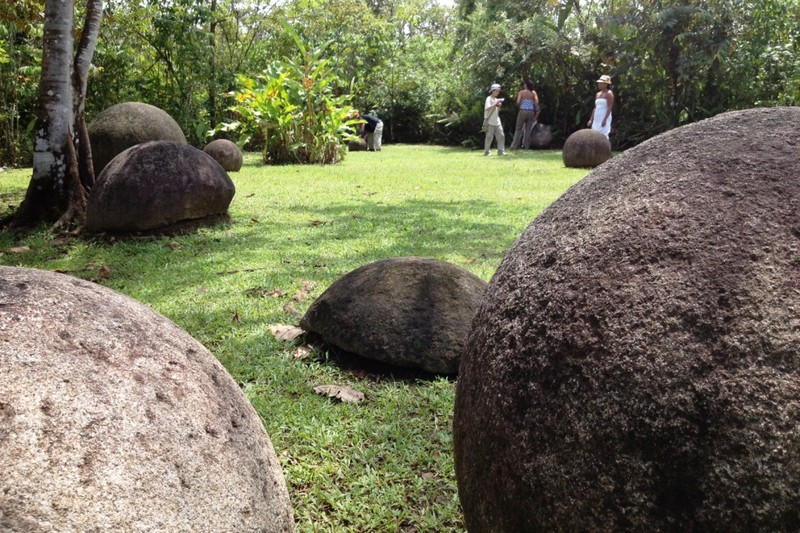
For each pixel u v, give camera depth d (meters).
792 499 1.05
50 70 6.33
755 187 1.32
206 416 1.33
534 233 1.58
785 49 15.27
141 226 5.66
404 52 23.75
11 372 1.11
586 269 1.35
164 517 1.12
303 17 19.86
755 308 1.16
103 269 4.80
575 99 18.89
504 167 11.89
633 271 1.29
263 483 1.38
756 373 1.12
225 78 16.98
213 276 4.61
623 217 1.39
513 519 1.32
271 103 12.72
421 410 2.75
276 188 8.83
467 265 4.73
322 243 5.50
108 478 1.09
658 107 16.67
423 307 3.07
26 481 1.01
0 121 13.22
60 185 6.43
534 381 1.32
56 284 1.39
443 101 20.92
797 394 1.09
